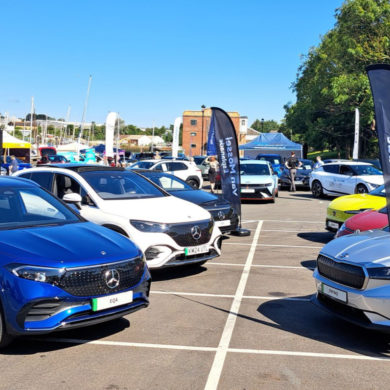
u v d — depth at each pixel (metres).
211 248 7.08
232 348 4.48
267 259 8.61
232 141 10.89
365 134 49.44
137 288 4.65
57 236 4.66
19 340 4.62
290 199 20.73
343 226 8.35
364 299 4.42
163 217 6.79
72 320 4.14
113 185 7.70
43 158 36.28
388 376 3.91
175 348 4.46
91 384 3.69
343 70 44.41
